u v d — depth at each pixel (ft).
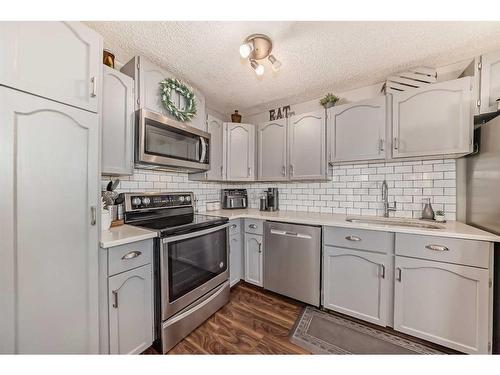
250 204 9.75
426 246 4.56
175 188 7.30
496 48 4.94
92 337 3.51
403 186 6.37
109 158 4.52
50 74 3.11
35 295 2.95
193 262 5.24
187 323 4.92
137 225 5.17
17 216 2.78
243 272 7.68
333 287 5.79
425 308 4.59
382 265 5.08
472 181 5.12
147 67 5.27
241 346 4.61
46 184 3.05
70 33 3.36
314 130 7.02
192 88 6.46
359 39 4.68
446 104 4.96
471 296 4.17
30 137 2.90
